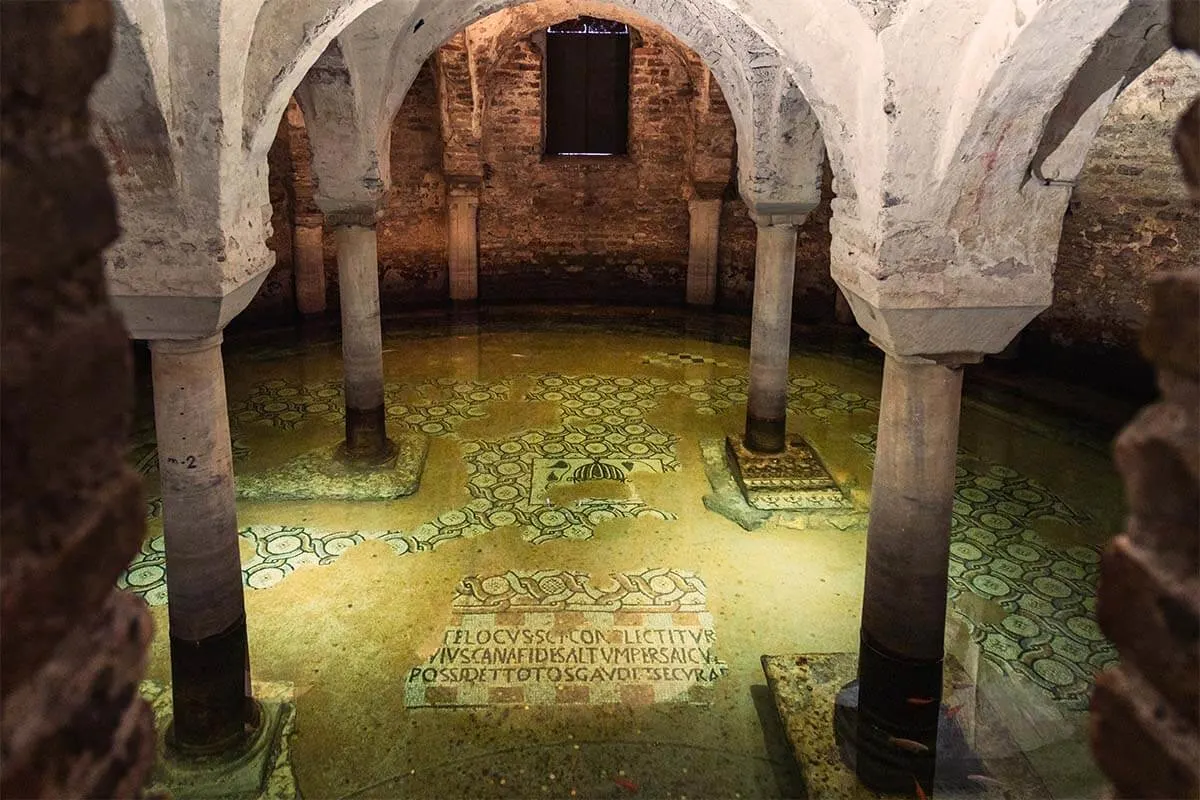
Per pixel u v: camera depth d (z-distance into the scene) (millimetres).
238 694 4234
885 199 3498
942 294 3637
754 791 4156
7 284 1101
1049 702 4711
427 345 10695
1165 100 8000
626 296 12664
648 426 8414
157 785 4035
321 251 11297
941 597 4148
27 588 1123
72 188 1193
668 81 11727
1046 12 2881
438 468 7449
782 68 6238
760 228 7172
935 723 4242
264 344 10500
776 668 4867
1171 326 1234
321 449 7613
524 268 12477
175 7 3020
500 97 11703
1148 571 1257
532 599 5625
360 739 4438
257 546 6172
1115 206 8648
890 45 3244
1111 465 7559
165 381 3828
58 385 1181
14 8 1080
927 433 3949
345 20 3654
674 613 5504
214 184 3346
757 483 7090
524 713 4637
